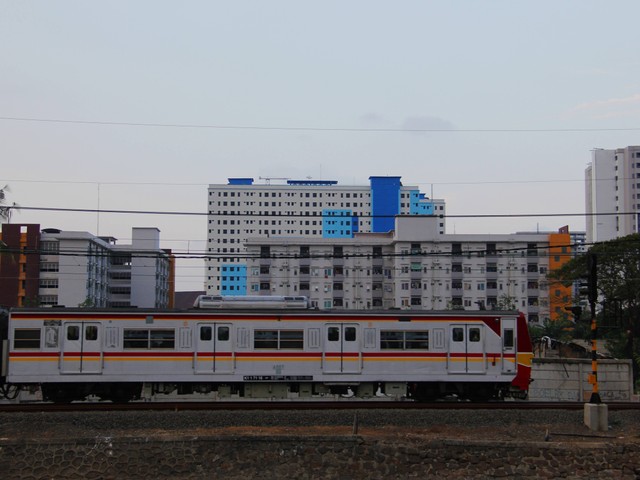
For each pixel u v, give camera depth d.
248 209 164.62
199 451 18.38
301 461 18.39
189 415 21.30
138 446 18.33
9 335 24.55
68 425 20.64
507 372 26.11
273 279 95.44
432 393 26.80
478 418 21.94
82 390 25.39
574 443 19.02
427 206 157.62
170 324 25.16
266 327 25.48
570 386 30.33
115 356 24.86
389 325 25.91
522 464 18.56
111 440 18.33
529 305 91.25
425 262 91.94
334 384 25.72
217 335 25.28
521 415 22.28
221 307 25.83
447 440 18.69
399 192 149.88
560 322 69.44
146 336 25.05
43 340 24.62
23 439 18.27
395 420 21.72
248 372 25.27
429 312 26.09
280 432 20.03
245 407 22.66
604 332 50.44
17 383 24.72
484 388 26.58
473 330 26.20
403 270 92.19
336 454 18.50
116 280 99.81
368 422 21.61
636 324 53.31
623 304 55.03
